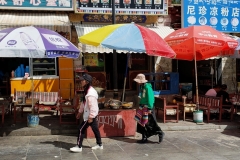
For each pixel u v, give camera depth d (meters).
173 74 12.62
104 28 8.89
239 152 7.55
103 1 12.34
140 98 8.31
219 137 9.00
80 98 9.41
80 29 11.95
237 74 14.59
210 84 14.78
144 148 7.79
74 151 7.37
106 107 8.88
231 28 13.82
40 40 7.96
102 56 13.65
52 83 12.54
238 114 12.11
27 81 12.36
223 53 11.24
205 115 11.57
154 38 8.50
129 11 12.57
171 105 10.78
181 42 10.28
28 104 9.82
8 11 12.00
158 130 8.26
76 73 12.41
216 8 13.55
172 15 13.69
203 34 10.11
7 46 7.58
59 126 9.38
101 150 7.57
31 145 7.95
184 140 8.61
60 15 12.22
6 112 10.15
